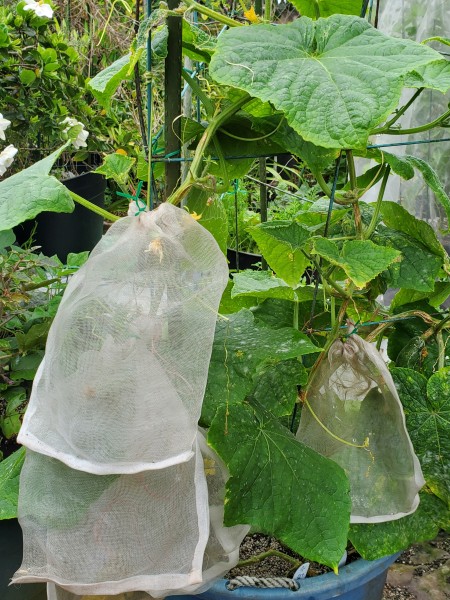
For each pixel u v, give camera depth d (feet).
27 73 8.91
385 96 2.61
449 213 4.00
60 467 2.84
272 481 3.24
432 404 3.88
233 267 10.03
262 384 3.69
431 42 7.27
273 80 2.72
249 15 3.61
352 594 3.76
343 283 4.63
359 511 3.61
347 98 2.63
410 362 4.31
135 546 2.80
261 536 4.16
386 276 4.05
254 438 3.32
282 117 3.59
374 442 3.70
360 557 3.86
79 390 2.58
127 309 2.59
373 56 2.79
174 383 2.62
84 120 9.91
